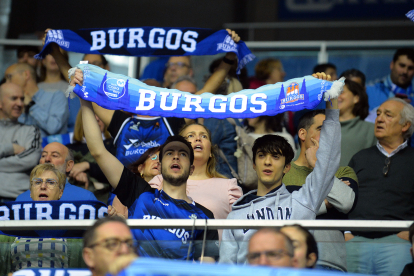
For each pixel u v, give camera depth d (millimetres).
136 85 10023
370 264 8047
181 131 11797
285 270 5797
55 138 15883
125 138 12773
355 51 17438
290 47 17672
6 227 8188
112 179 9938
